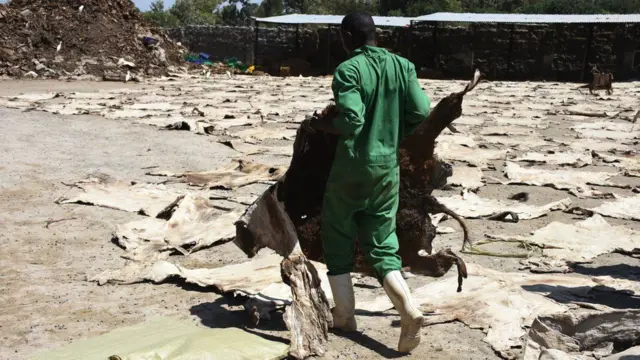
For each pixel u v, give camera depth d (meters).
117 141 11.44
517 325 4.48
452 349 4.18
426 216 4.43
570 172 10.20
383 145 3.95
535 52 38.00
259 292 4.87
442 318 4.61
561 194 8.87
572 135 14.92
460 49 38.75
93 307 4.64
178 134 12.52
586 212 7.70
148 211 7.01
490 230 6.96
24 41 26.72
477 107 20.38
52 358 3.72
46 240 6.07
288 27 44.44
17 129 11.90
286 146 11.84
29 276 5.18
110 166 9.40
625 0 68.06
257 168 9.21
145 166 9.54
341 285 4.22
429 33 39.06
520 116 18.11
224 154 10.79
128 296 4.87
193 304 4.76
